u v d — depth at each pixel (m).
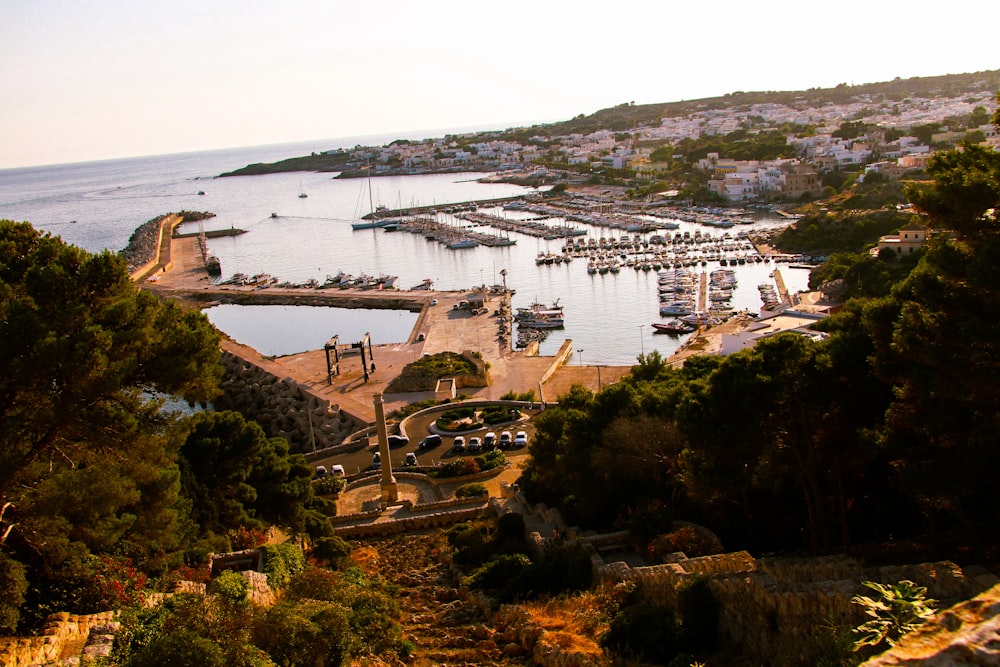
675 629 26.69
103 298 30.34
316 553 46.78
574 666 25.27
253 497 46.81
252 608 28.86
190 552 37.12
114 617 27.45
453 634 32.44
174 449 32.38
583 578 35.94
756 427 34.28
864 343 33.91
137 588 29.88
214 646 23.61
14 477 28.20
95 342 27.73
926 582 19.11
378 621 30.83
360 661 27.58
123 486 30.03
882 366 31.00
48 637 24.86
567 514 46.88
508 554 42.50
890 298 31.59
